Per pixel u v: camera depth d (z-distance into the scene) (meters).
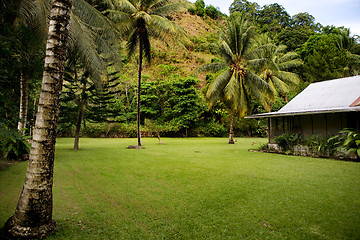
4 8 5.65
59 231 2.55
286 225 2.79
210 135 27.62
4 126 6.48
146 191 4.21
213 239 2.44
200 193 4.10
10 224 2.44
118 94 27.95
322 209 3.32
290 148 10.17
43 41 6.86
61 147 12.73
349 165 7.07
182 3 13.77
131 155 9.40
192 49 44.91
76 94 11.16
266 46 16.48
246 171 6.10
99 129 22.34
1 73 5.65
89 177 5.32
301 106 11.59
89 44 7.58
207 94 16.09
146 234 2.54
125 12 12.37
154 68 36.09
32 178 2.43
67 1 2.64
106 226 2.73
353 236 2.51
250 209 3.32
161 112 28.02
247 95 17.27
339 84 11.98
